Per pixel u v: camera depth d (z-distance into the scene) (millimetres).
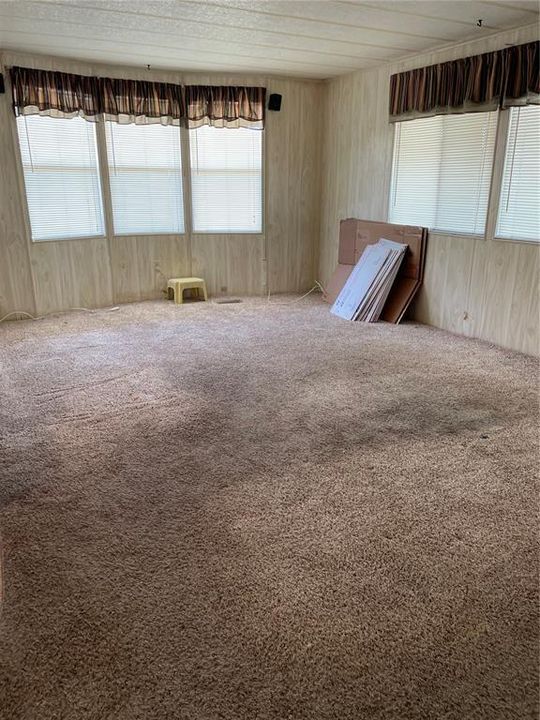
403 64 5180
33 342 4691
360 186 6008
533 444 2889
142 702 1484
